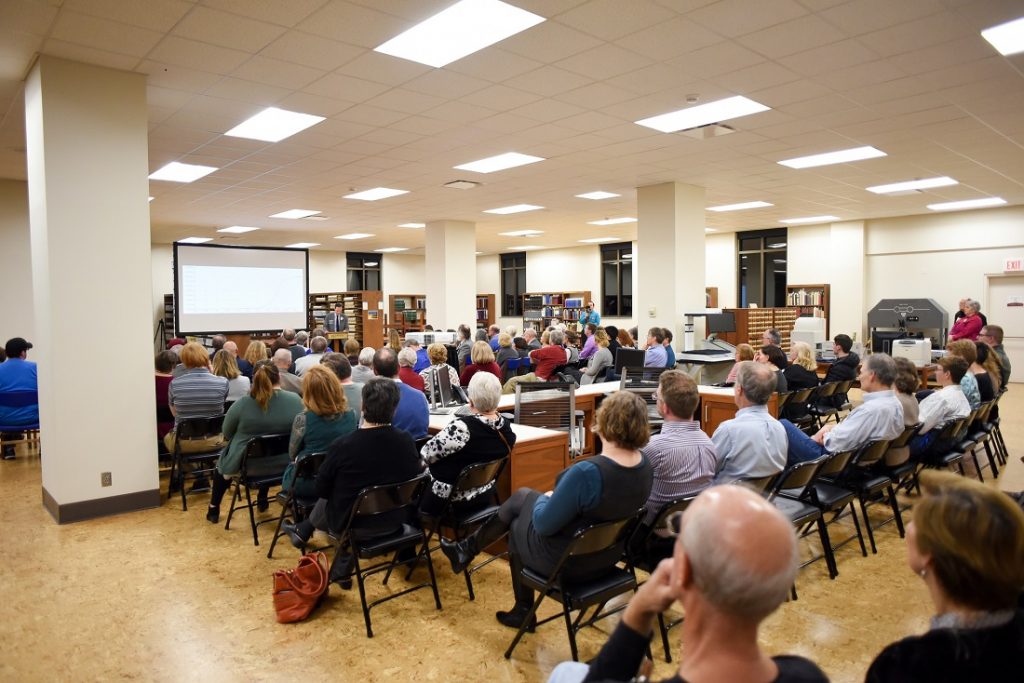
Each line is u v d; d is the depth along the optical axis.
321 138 6.30
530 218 12.20
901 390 4.23
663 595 1.04
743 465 3.00
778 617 2.96
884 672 1.12
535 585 2.47
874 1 3.52
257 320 9.91
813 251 13.62
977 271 11.55
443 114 5.55
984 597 1.04
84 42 3.94
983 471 5.72
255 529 3.87
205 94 4.95
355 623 2.90
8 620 2.92
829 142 6.57
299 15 3.63
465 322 12.41
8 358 6.10
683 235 8.79
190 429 4.34
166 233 14.10
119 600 3.12
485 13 3.64
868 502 4.36
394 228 13.48
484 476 3.13
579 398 5.28
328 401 3.47
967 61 4.41
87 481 4.28
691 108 5.44
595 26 3.82
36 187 4.38
